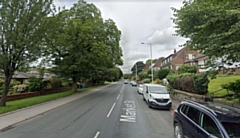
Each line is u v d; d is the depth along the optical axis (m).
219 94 12.09
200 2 7.66
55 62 22.97
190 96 13.38
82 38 22.09
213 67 8.27
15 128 7.55
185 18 7.44
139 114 10.44
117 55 28.31
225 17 6.26
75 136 6.34
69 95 22.19
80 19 23.12
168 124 8.14
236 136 3.69
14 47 12.22
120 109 12.02
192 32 8.06
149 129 7.27
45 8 13.57
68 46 20.67
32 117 9.72
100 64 25.64
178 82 16.92
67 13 22.88
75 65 22.12
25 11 12.79
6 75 13.18
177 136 5.98
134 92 26.86
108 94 23.64
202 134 4.20
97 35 23.20
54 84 26.89
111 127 7.51
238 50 6.14
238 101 8.57
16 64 13.19
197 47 8.05
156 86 14.56
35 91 21.53
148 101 13.16
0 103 12.80
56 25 14.44
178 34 8.65
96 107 12.90
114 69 56.62
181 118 5.67
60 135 6.48
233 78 18.44
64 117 9.62
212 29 7.02
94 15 25.95
